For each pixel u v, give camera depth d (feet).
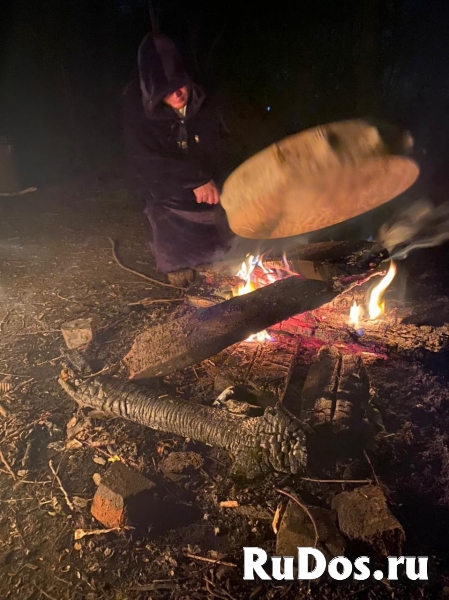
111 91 15.38
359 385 4.67
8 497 3.91
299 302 4.50
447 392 4.78
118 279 7.47
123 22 14.98
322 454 4.06
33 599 3.23
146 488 3.64
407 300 6.25
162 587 3.26
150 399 4.30
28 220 10.32
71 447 4.30
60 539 3.58
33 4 14.56
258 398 4.59
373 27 11.09
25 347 5.77
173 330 4.68
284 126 12.62
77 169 13.60
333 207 4.00
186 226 6.77
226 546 3.50
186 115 6.10
